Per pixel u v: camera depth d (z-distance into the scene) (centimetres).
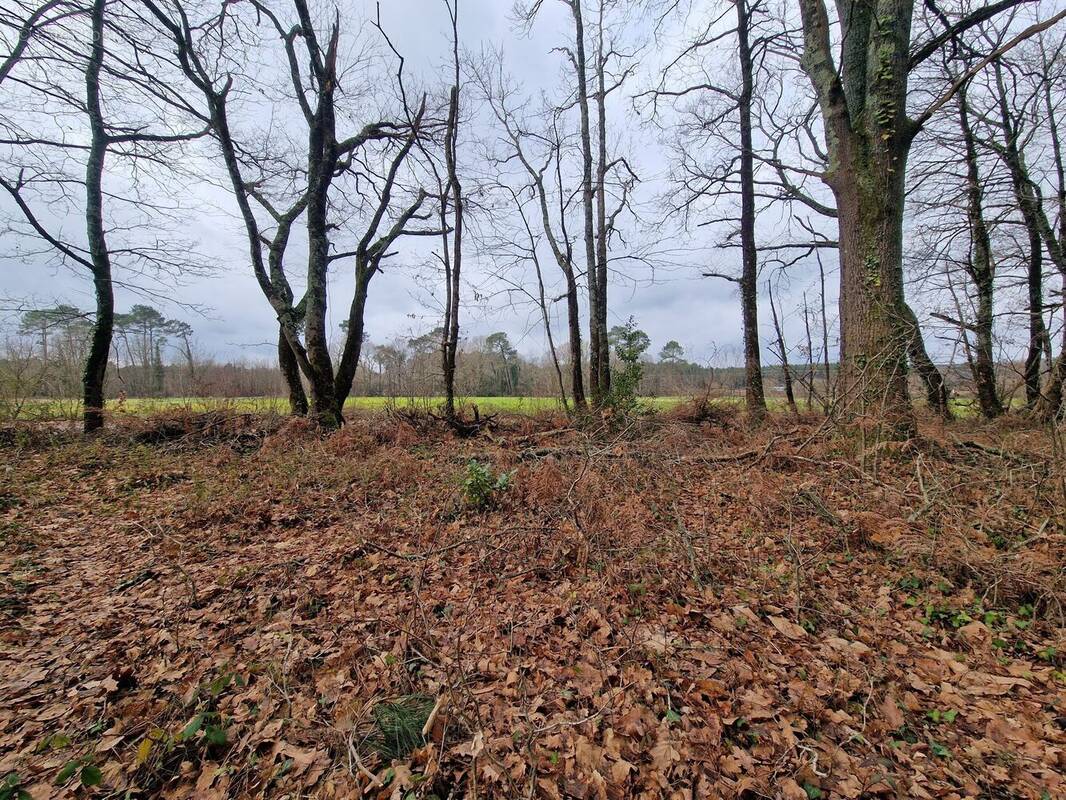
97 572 456
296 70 1194
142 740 244
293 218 1377
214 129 1236
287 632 353
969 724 255
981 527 443
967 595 368
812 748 240
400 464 799
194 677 302
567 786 223
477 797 214
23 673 306
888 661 307
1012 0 609
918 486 511
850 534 470
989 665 302
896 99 657
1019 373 941
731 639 336
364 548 505
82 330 1344
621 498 581
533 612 376
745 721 260
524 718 264
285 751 242
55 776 225
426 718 253
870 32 687
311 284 1175
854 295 694
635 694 281
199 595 405
